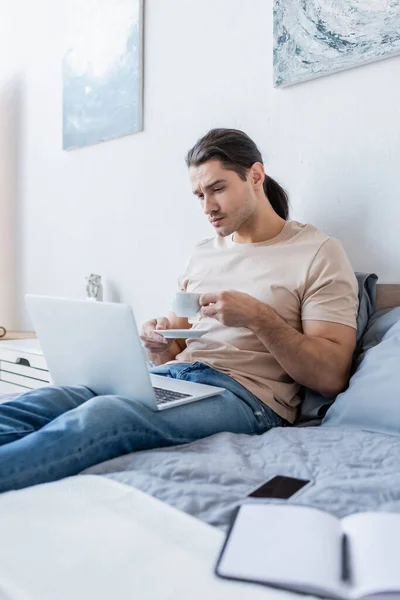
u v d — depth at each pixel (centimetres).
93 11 228
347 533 55
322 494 69
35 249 272
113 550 53
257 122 174
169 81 201
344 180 152
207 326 136
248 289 131
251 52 174
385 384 103
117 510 63
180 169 199
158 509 62
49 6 254
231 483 73
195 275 145
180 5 195
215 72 185
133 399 100
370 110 146
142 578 48
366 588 44
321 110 157
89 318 99
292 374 116
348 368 118
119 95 219
